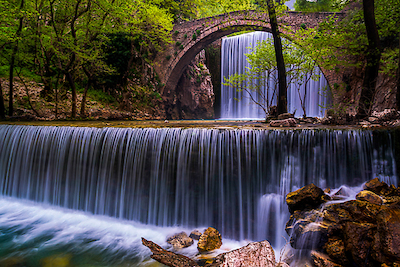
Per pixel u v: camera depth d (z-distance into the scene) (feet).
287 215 16.71
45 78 54.19
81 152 24.64
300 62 45.62
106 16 50.14
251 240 17.93
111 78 76.02
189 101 101.30
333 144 17.29
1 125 30.60
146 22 67.51
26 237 18.93
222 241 17.87
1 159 29.37
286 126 24.25
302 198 14.14
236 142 18.67
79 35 54.13
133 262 15.23
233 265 10.87
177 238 17.44
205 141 19.44
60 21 50.26
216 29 80.53
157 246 16.84
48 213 23.89
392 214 10.73
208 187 19.26
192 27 85.87
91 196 23.79
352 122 27.09
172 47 89.25
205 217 19.33
